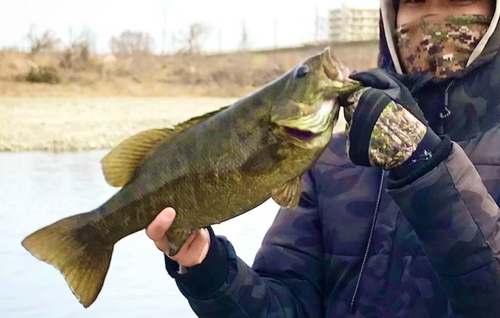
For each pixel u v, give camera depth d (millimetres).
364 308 947
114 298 2141
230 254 939
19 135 6578
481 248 809
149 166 892
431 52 981
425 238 821
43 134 6652
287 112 839
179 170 876
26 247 909
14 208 3553
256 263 1048
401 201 816
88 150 6223
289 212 1041
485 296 816
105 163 908
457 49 972
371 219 965
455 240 807
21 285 2307
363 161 815
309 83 838
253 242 2676
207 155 868
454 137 950
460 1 972
